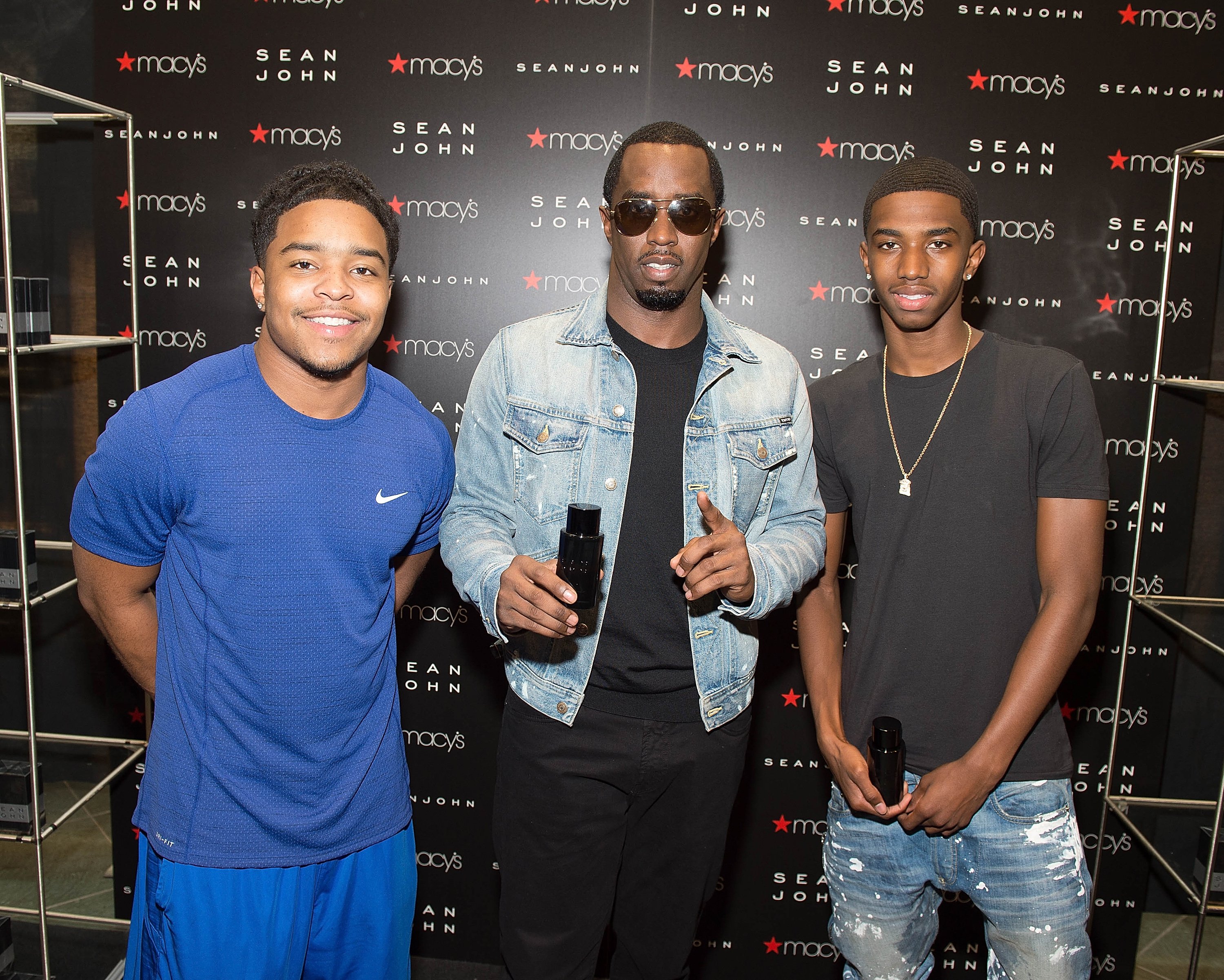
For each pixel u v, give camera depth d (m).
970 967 2.27
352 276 1.24
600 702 1.55
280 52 2.11
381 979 1.46
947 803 1.47
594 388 1.56
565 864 1.57
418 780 2.29
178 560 1.29
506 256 2.14
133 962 1.40
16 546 1.82
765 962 2.29
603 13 2.06
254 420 1.26
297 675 1.28
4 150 1.69
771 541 1.56
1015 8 2.02
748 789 2.25
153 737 1.34
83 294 2.23
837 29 2.04
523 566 1.33
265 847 1.31
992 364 1.55
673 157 1.43
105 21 2.12
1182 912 2.43
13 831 1.87
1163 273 2.06
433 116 2.11
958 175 1.51
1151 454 2.13
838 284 2.12
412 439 1.40
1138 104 2.03
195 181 2.15
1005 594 1.51
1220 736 2.24
